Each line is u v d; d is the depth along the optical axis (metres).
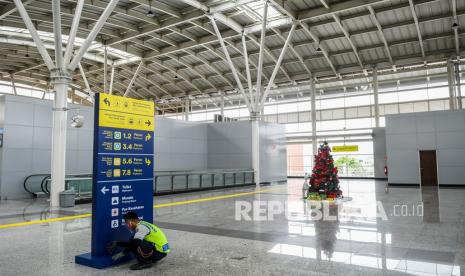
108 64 36.00
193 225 9.42
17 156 17.55
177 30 26.83
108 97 6.21
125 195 6.39
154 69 37.81
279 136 31.12
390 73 32.34
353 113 34.91
